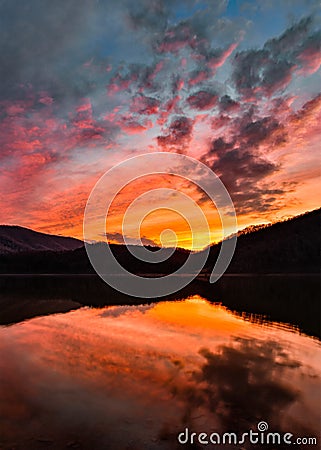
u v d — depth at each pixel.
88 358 7.93
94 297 23.91
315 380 6.44
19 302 20.88
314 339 10.02
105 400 5.45
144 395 5.66
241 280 45.16
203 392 5.81
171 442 4.16
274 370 7.04
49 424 4.64
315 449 4.03
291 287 32.09
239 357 8.03
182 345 9.24
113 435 4.33
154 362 7.61
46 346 9.12
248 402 5.38
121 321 13.30
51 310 17.03
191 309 16.98
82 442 4.15
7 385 6.13
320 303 19.30
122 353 8.38
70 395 5.66
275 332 11.02
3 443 4.12
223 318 13.98
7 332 11.13
